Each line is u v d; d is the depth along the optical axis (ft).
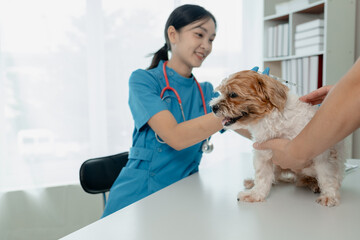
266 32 9.11
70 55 7.09
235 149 9.03
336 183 2.76
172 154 4.36
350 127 2.03
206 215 2.46
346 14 7.12
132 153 4.44
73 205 7.22
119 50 7.55
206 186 3.35
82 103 7.26
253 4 9.25
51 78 6.96
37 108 6.89
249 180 3.34
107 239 2.06
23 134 6.78
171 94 4.53
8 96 6.64
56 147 7.10
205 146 4.24
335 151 2.82
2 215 6.59
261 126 3.15
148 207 2.68
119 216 2.46
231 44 9.08
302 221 2.29
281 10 8.75
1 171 6.61
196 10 4.32
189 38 4.33
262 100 3.09
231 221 2.32
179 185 3.40
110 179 4.96
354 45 7.43
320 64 7.39
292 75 8.23
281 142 2.72
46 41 6.87
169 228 2.21
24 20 6.67
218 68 8.87
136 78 4.34
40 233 6.98
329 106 2.07
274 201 2.81
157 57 5.13
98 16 7.23
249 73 3.28
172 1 7.79
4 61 6.54
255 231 2.13
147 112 3.94
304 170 3.05
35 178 6.88
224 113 3.15
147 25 7.70
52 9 6.88
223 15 8.83
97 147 7.41
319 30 7.23
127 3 7.56
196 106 4.78
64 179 7.23
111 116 7.59
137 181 4.28
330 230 2.12
